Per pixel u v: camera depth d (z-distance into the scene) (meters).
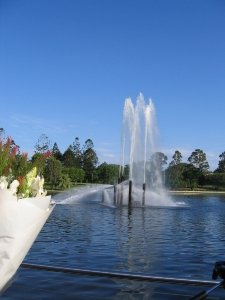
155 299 5.14
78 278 5.99
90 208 27.19
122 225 16.89
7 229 2.26
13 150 2.53
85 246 10.83
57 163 66.69
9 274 2.38
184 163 106.62
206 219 20.97
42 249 10.20
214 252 10.16
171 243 11.81
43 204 2.44
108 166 97.25
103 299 5.16
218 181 100.19
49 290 5.43
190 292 5.39
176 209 28.25
